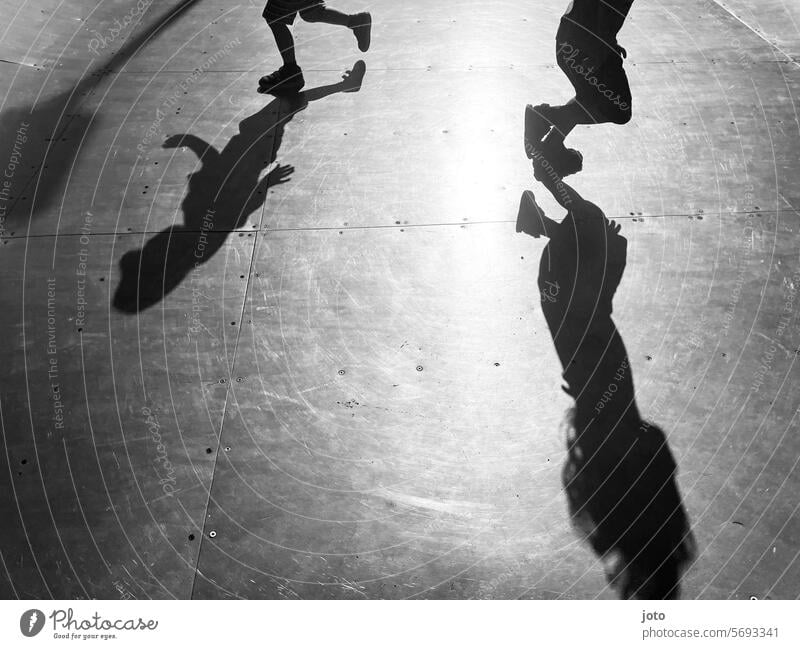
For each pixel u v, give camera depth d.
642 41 5.66
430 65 5.57
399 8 6.29
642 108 5.05
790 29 5.72
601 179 4.57
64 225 4.44
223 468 3.29
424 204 4.47
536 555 2.94
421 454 3.31
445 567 2.91
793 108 4.98
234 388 3.61
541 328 3.79
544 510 3.09
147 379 3.67
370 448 3.34
